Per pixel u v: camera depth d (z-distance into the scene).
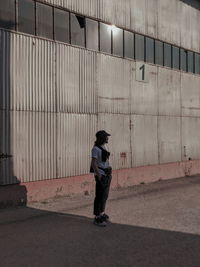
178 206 11.66
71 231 8.62
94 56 14.52
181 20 19.98
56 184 12.66
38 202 11.98
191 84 20.55
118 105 15.60
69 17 13.59
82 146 13.86
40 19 12.51
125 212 10.73
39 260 6.70
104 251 7.20
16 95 11.62
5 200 11.12
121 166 15.70
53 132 12.78
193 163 20.16
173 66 19.30
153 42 17.95
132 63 16.47
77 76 13.76
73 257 6.86
